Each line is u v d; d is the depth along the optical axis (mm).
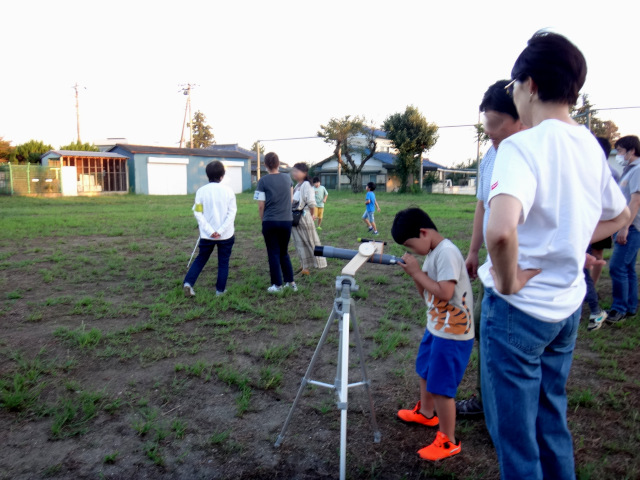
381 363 3854
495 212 1475
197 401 3211
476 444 2744
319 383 2615
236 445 2689
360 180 41094
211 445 2705
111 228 12273
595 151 1670
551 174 1560
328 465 2541
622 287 4703
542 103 1672
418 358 2863
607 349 4059
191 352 3986
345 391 2344
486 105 2459
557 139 1577
